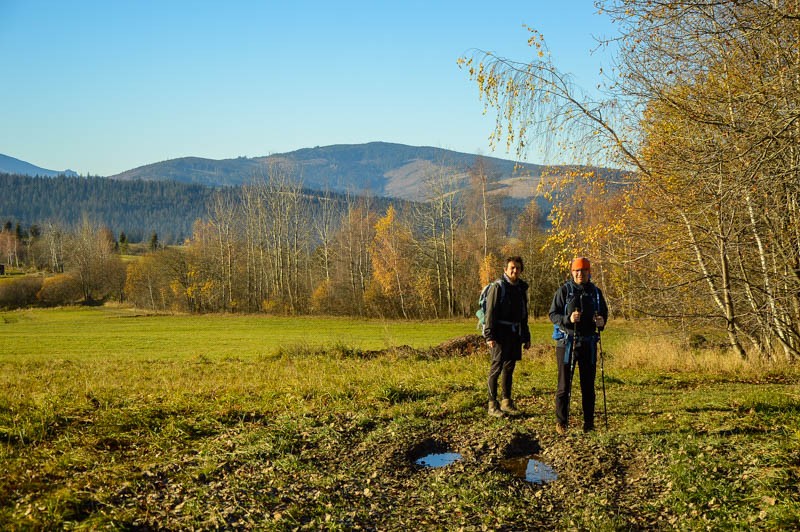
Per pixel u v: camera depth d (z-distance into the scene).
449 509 5.03
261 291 79.69
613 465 6.06
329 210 83.44
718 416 7.62
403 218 71.06
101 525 4.36
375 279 67.19
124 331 51.22
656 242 14.20
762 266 13.15
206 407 8.28
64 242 135.88
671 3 9.11
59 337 44.75
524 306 8.20
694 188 11.66
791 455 5.62
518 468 6.23
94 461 5.93
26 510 4.55
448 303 66.19
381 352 19.66
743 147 9.72
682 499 5.03
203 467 5.80
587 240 13.88
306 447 6.68
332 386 9.81
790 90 8.84
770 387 10.35
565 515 4.87
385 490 5.50
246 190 85.06
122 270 109.44
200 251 84.56
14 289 101.44
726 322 14.41
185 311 82.38
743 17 9.34
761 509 4.66
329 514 4.84
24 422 7.12
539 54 12.48
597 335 7.20
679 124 11.55
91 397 9.23
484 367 13.70
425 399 9.08
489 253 60.03
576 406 8.72
